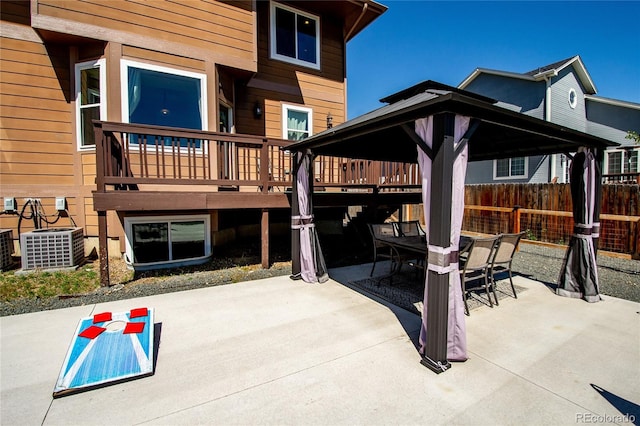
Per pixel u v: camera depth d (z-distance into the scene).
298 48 8.15
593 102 12.69
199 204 4.76
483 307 3.79
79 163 5.69
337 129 3.69
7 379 2.34
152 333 2.71
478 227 8.95
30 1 5.21
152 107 5.62
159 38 5.62
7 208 5.33
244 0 6.43
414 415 1.97
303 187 4.74
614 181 9.96
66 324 3.27
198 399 2.12
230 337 3.00
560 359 2.63
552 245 7.36
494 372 2.44
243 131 7.40
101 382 2.22
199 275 5.07
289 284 4.65
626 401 2.11
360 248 7.48
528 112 11.96
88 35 5.14
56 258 5.08
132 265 5.25
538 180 11.52
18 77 5.31
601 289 4.54
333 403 2.08
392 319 3.41
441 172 2.42
